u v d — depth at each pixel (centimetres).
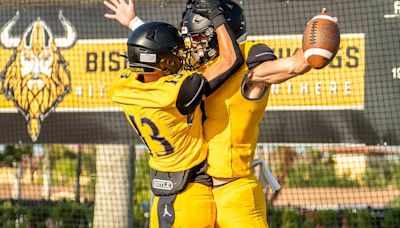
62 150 4031
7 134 2617
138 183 3491
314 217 2972
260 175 1584
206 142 1446
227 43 1390
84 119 2550
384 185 3475
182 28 1456
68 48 2569
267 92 1417
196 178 1438
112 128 2525
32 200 3272
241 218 1435
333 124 2372
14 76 2612
